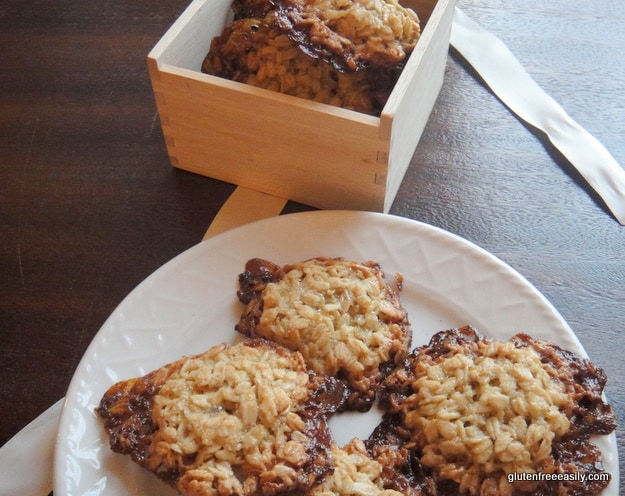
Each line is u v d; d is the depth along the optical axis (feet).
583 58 1.46
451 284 1.15
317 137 1.14
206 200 1.28
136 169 1.32
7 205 1.27
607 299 1.18
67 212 1.27
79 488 0.97
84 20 1.52
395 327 1.07
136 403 1.00
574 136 1.34
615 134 1.36
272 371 0.99
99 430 1.01
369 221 1.19
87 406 1.02
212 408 0.95
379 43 1.13
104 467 0.99
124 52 1.47
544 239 1.24
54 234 1.24
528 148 1.34
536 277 1.20
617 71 1.44
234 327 1.13
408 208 1.27
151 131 1.36
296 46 1.12
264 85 1.20
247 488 0.90
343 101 1.19
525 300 1.12
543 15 1.53
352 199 1.23
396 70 1.19
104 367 1.06
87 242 1.23
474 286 1.14
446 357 1.03
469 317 1.13
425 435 0.98
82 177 1.31
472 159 1.33
